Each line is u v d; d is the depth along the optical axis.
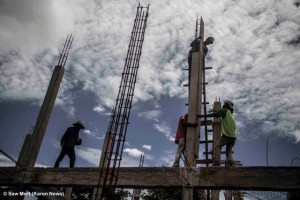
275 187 5.54
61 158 8.99
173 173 6.34
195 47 8.55
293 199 5.96
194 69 7.72
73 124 9.62
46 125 8.04
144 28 7.61
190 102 7.30
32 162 7.63
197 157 7.00
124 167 6.77
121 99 6.62
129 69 6.96
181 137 7.38
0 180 7.66
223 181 5.92
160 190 17.33
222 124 7.05
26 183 7.39
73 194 17.45
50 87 8.36
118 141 6.22
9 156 6.66
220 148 6.89
